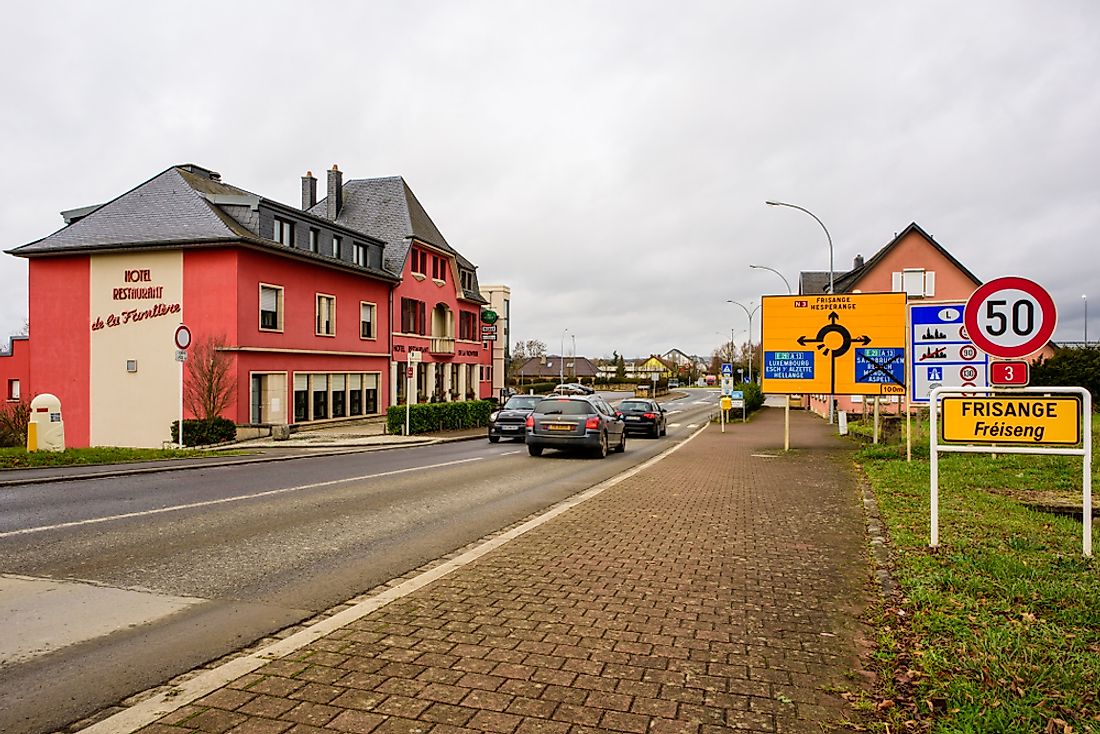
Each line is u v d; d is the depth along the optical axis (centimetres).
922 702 358
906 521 822
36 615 509
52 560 668
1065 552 655
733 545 739
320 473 1406
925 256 3994
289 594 570
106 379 2739
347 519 898
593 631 471
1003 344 728
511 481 1301
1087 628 455
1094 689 365
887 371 1914
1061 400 660
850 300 1931
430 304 4188
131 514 906
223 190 3072
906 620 488
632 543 744
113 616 509
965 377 1289
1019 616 482
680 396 8838
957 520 820
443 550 731
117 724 337
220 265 2603
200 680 388
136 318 2705
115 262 2738
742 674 403
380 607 517
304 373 2994
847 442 2334
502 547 720
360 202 4131
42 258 2834
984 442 679
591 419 1773
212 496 1068
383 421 3472
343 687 379
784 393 1961
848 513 941
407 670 402
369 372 3525
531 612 508
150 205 2797
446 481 1291
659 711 356
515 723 341
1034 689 365
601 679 393
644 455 1922
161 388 2667
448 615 500
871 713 356
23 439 2736
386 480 1295
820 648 446
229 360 2578
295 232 2983
